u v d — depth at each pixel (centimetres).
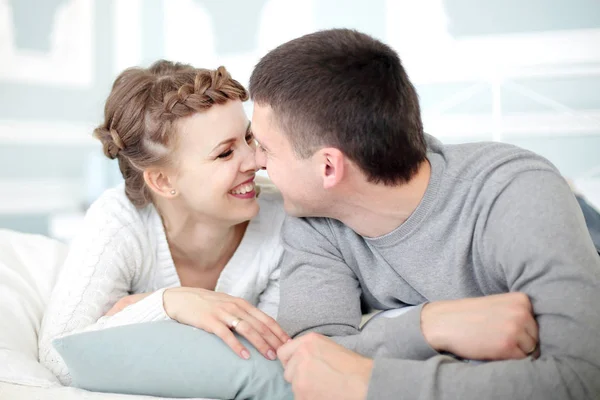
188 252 137
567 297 80
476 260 99
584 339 78
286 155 100
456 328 86
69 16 317
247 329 97
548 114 262
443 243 102
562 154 263
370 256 115
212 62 321
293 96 96
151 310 106
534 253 84
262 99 100
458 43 273
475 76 272
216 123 117
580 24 257
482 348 84
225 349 95
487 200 94
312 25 300
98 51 329
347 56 95
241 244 136
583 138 259
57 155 313
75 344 96
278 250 136
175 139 117
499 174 95
